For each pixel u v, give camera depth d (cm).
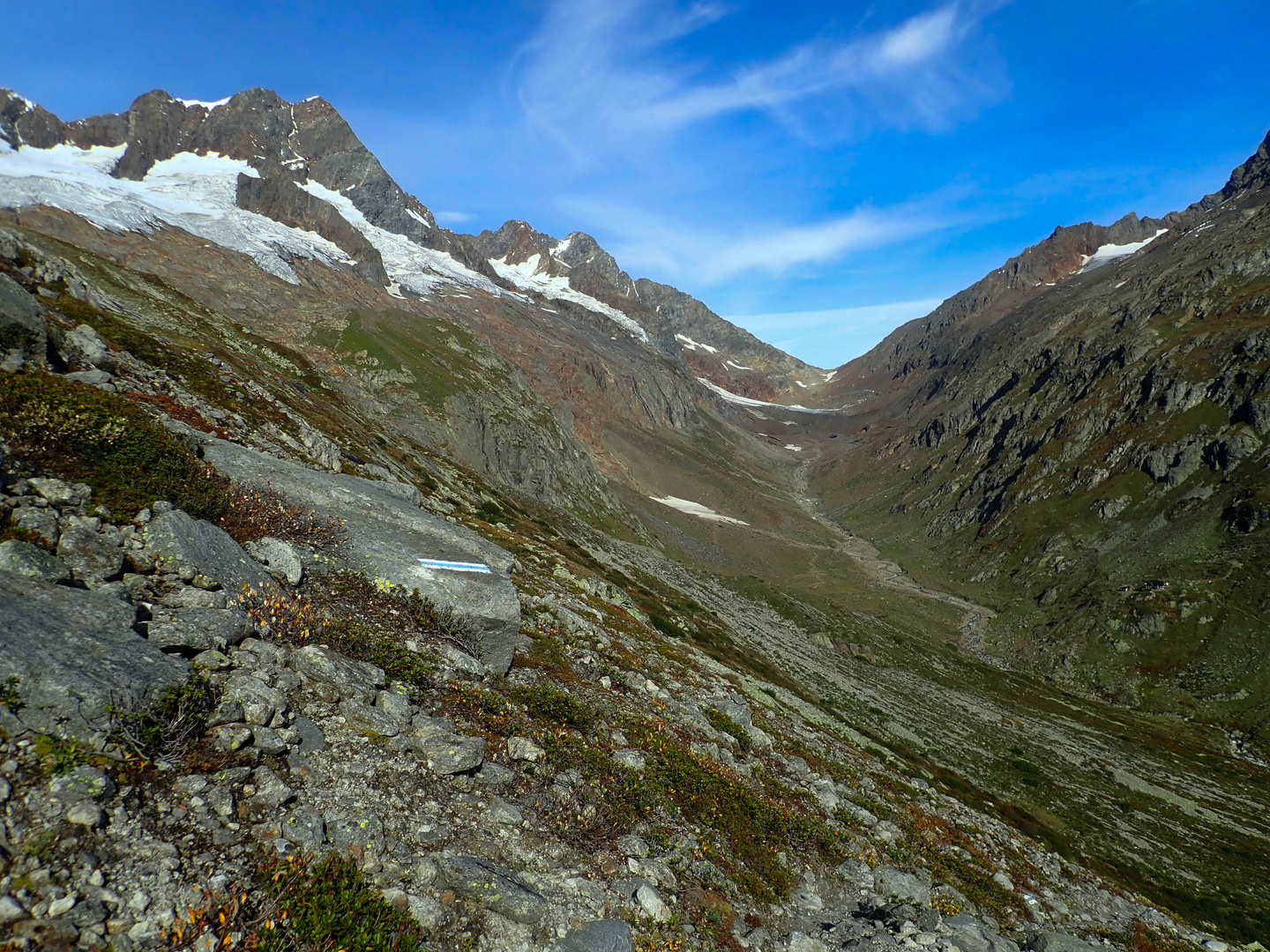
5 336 1616
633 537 17312
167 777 710
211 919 611
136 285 7856
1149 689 11831
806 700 5862
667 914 983
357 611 1396
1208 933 4316
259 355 7644
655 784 1348
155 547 1064
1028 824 4928
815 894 1382
